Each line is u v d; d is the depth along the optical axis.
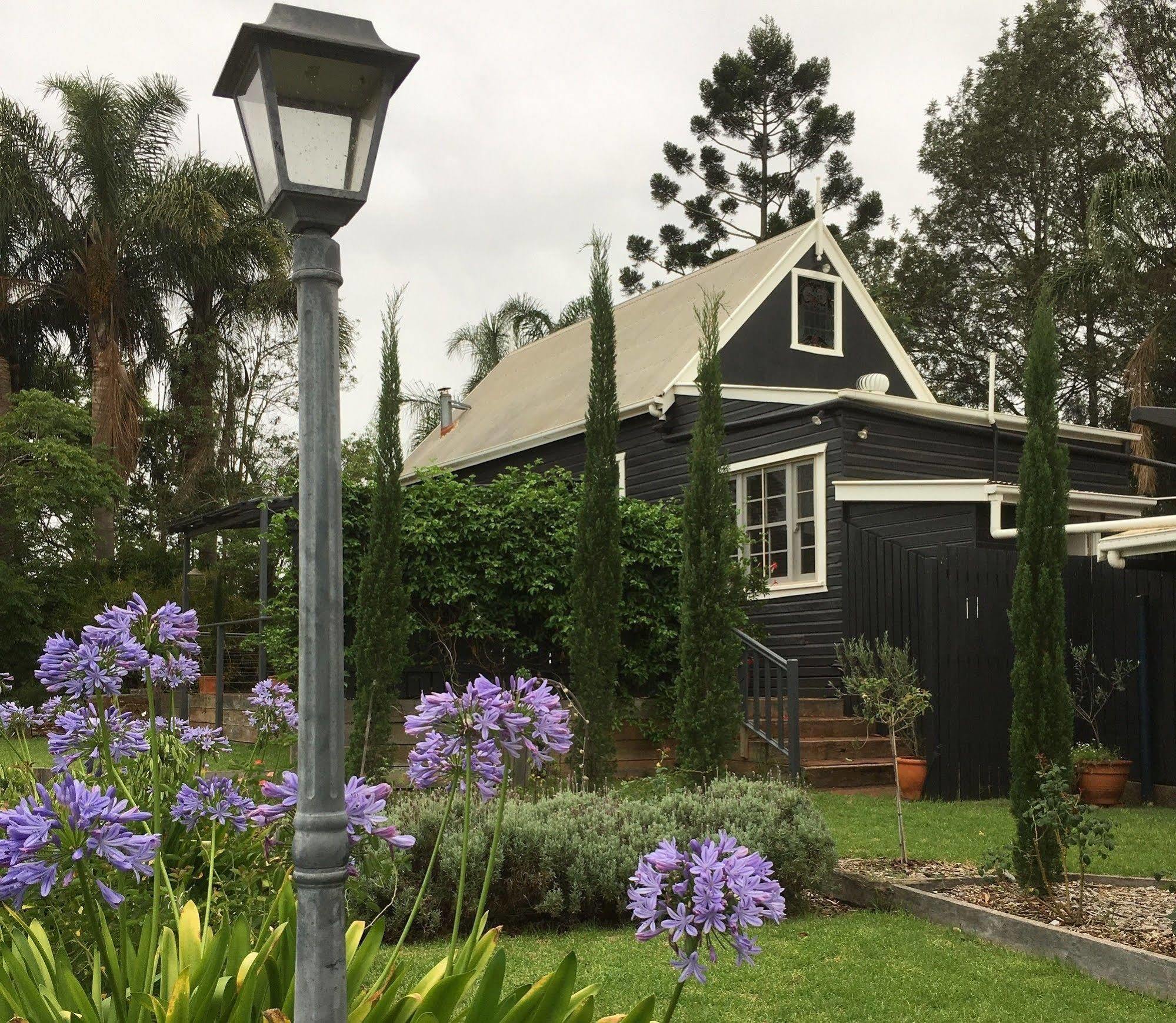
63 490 22.95
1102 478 15.68
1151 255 20.41
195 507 27.95
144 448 29.17
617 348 19.52
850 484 13.18
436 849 2.88
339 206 2.57
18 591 22.02
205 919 3.07
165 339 28.11
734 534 11.31
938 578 11.27
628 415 16.31
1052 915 5.68
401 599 10.17
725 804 6.52
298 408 2.52
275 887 3.86
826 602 13.55
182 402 29.03
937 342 32.94
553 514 12.48
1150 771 11.23
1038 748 6.04
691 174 35.22
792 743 10.31
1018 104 31.77
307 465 2.47
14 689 22.00
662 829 6.26
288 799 2.89
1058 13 31.81
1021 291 31.44
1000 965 5.15
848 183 34.00
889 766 11.41
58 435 23.52
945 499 12.38
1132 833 8.76
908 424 14.07
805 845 6.31
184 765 4.23
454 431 22.95
